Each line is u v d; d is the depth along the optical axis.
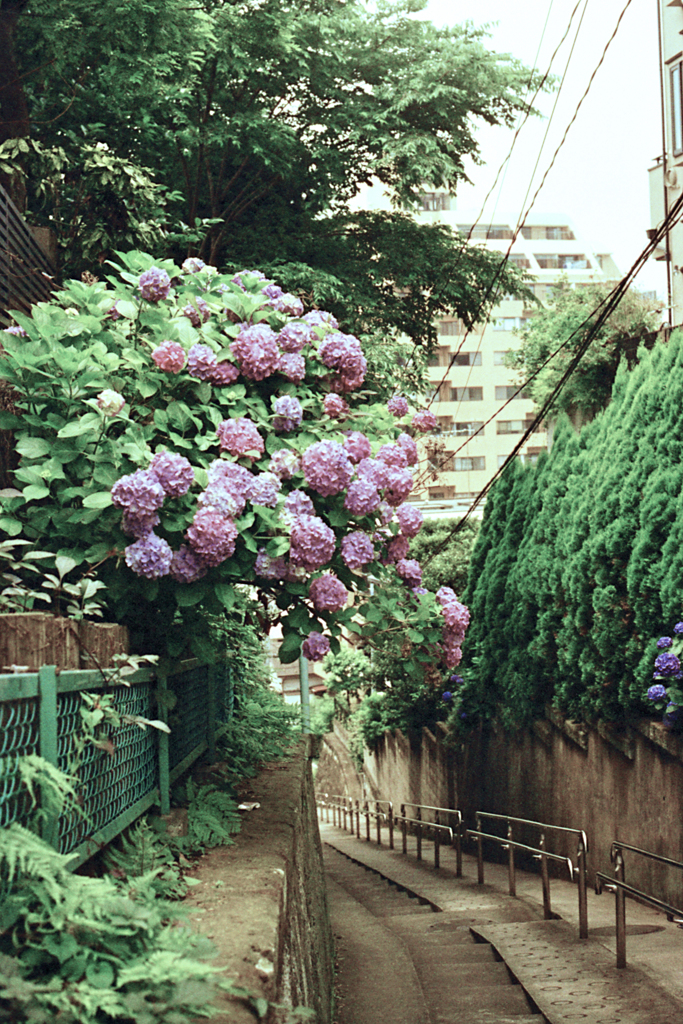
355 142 15.78
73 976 2.19
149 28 9.36
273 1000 2.89
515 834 15.27
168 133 13.48
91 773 3.26
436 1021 6.50
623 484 11.59
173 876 3.65
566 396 18.77
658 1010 6.05
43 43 9.38
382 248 15.97
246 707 9.47
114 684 3.51
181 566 4.40
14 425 4.59
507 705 15.18
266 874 4.06
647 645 10.77
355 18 15.52
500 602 15.62
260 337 5.12
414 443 5.88
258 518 4.74
